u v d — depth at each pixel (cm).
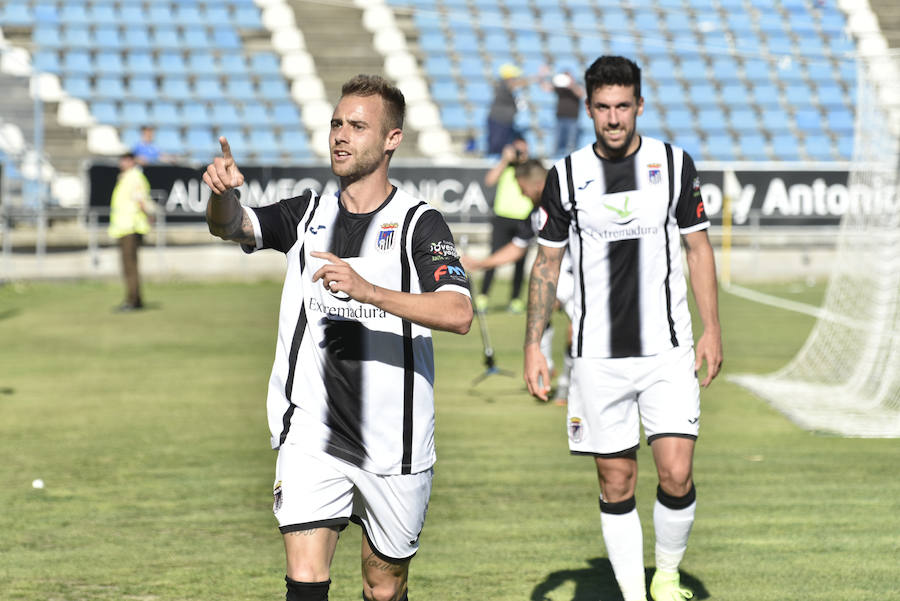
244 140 8119
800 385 3562
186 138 8069
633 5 9688
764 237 7131
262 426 2941
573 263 1524
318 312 1154
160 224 6644
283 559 1800
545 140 8394
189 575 1712
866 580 1694
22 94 7444
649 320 1489
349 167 1139
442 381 3638
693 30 9506
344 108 1145
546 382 1533
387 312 1062
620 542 1514
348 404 1141
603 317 1502
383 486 1150
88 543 1888
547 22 9450
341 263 1024
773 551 1848
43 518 2047
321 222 1168
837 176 7038
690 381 1491
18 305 5653
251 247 1184
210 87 8469
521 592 1638
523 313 5447
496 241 5319
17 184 7212
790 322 5159
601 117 1463
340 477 1141
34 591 1625
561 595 1623
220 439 2777
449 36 9212
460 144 8362
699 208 1505
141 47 8644
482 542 1906
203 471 2434
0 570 1730
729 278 7112
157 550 1847
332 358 1144
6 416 3058
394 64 8906
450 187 6756
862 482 2355
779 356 4206
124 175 5397
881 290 4219
